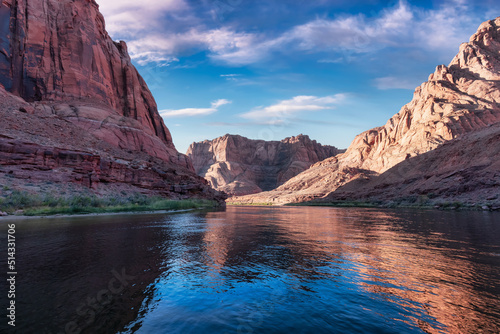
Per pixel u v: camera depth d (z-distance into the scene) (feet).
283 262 34.09
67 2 220.84
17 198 100.58
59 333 15.65
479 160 241.76
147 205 149.79
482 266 32.07
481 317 18.56
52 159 130.00
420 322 17.88
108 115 209.77
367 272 29.71
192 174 258.98
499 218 105.81
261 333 15.96
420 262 34.17
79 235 52.75
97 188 143.43
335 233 63.10
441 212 157.28
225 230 67.21
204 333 15.83
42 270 28.60
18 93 186.50
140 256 36.14
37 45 198.49
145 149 220.43
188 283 25.62
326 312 19.44
